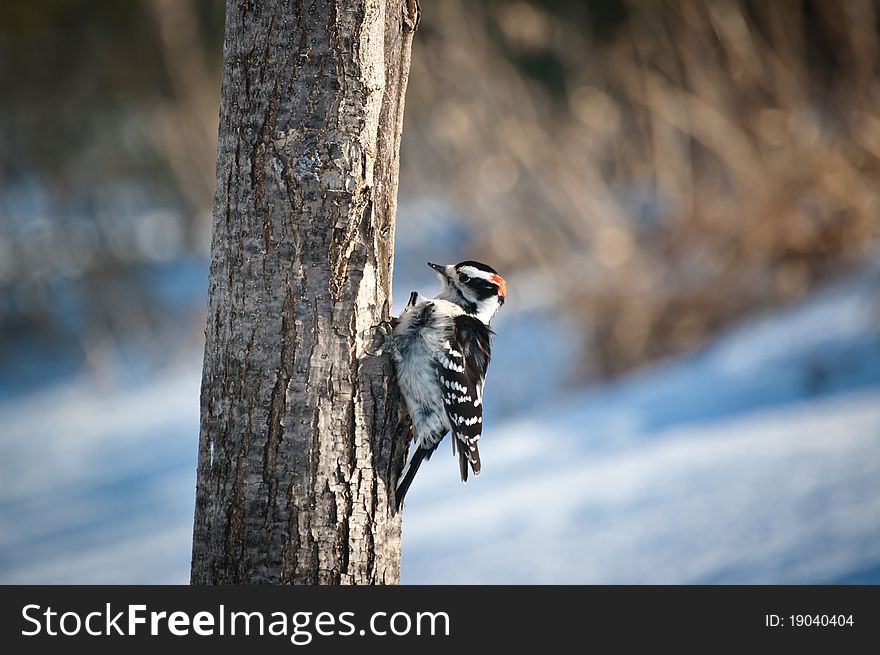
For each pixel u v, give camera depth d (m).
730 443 12.27
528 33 19.52
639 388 15.16
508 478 13.38
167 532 14.12
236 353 5.98
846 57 17.38
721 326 15.77
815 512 10.05
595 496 11.88
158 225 27.11
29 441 20.22
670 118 17.41
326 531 6.03
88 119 28.44
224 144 5.98
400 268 19.61
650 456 12.72
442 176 20.06
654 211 18.19
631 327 16.12
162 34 24.55
